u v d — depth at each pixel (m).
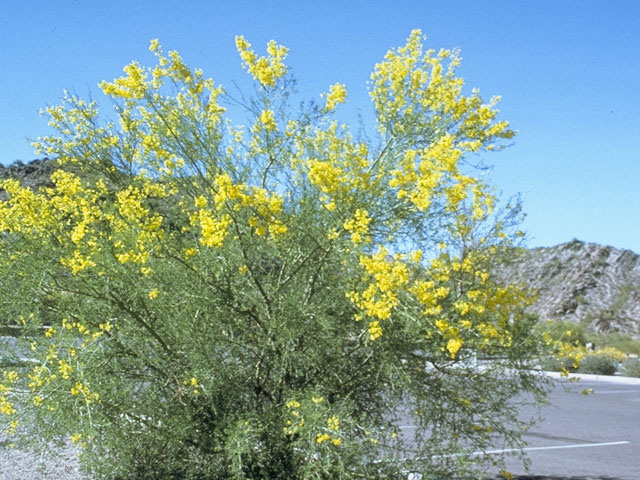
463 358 6.15
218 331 5.95
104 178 6.75
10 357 5.89
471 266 6.19
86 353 5.45
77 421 5.46
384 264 5.33
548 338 6.38
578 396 18.16
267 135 6.09
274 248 5.98
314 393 5.46
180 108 6.20
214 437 5.75
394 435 5.95
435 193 5.89
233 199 5.61
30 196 6.16
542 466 8.86
